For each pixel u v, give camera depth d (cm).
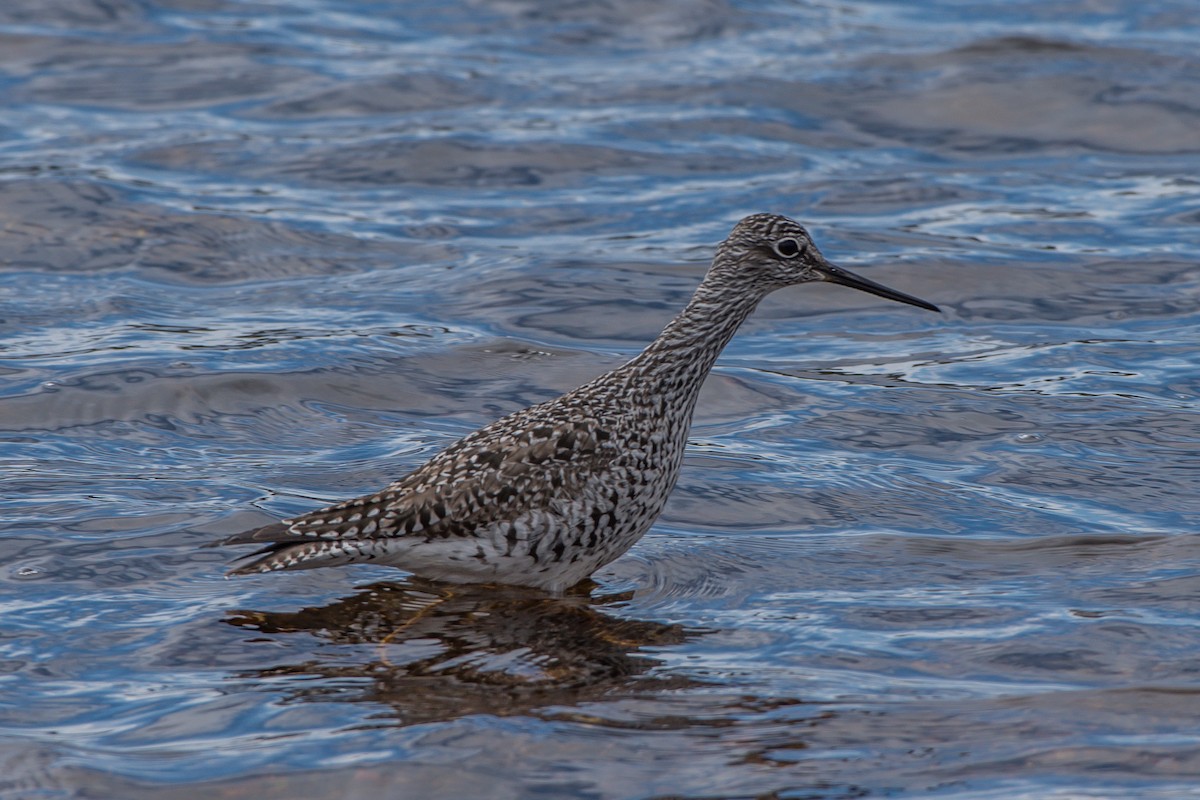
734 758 910
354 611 1145
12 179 2219
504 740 932
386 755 911
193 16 3133
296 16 3183
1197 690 987
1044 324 1861
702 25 3180
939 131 2581
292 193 2272
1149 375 1683
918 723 952
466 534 1157
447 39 3092
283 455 1462
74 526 1262
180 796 863
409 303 1888
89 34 2975
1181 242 2116
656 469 1211
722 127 2583
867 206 2275
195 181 2294
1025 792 862
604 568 1234
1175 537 1265
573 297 1911
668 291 1941
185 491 1349
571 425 1183
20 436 1478
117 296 1872
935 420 1561
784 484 1393
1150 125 2569
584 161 2428
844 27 3200
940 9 3391
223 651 1065
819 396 1631
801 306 1928
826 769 895
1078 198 2305
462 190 2322
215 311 1852
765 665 1045
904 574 1208
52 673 1021
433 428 1539
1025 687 1001
